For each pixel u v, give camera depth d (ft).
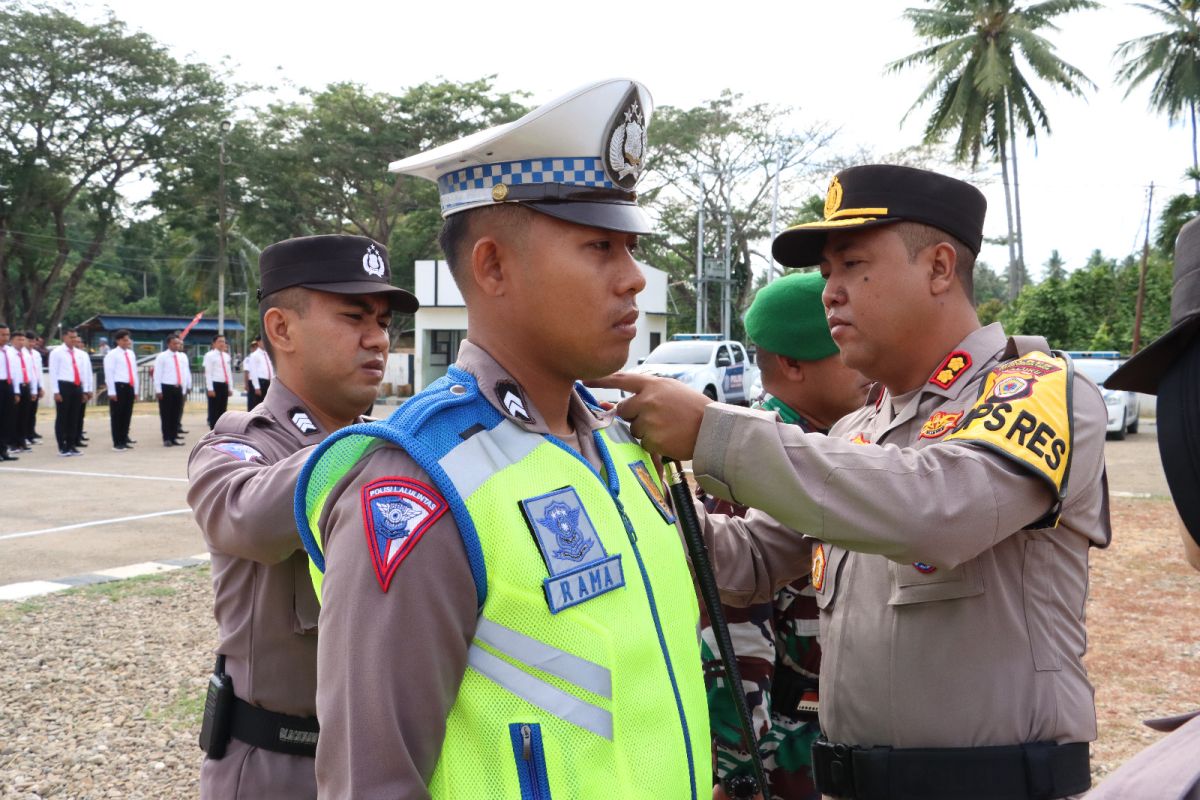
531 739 3.68
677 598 4.48
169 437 50.11
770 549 6.43
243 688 6.44
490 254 4.31
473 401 4.10
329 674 3.73
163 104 107.14
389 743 3.53
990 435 5.00
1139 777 2.94
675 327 134.00
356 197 116.67
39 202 110.73
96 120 106.52
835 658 5.78
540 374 4.38
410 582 3.62
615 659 3.88
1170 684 14.52
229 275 143.43
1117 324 86.94
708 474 4.96
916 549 4.78
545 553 3.85
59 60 101.09
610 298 4.24
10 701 13.79
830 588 5.91
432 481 3.76
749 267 124.16
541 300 4.20
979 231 5.90
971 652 5.24
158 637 16.58
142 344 136.05
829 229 5.69
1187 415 3.05
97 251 118.42
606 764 3.77
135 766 11.96
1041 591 5.34
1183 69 92.73
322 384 7.54
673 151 114.01
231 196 113.09
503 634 3.77
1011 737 5.19
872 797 5.38
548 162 4.12
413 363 93.91
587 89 4.08
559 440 4.26
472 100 108.37
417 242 122.11
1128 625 17.46
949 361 5.74
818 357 7.85
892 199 5.60
